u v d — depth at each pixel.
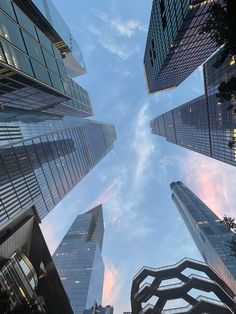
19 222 37.50
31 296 36.53
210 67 77.50
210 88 82.06
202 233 141.00
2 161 60.41
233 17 13.75
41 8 76.50
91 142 166.62
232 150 80.06
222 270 113.94
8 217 54.56
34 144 80.62
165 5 67.50
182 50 73.06
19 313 18.41
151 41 95.94
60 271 149.12
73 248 179.00
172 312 68.06
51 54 61.53
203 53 81.88
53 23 88.75
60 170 102.44
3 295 19.06
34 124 84.81
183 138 156.12
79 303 117.81
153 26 87.00
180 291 69.62
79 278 139.62
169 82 117.88
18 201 62.44
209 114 90.50
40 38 56.81
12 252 36.66
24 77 43.22
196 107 106.12
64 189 106.62
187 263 75.56
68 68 144.38
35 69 47.91
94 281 147.12
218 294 69.38
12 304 32.06
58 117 115.12
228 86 15.96
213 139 95.25
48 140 93.25
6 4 42.72
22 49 43.84
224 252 116.50
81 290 128.50
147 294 71.94
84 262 156.62
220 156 94.56
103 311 135.75
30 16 75.50
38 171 80.81
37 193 76.94
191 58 84.44
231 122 73.19
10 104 58.59
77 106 99.50
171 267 75.19
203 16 52.44
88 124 165.75
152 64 105.38
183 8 52.69
